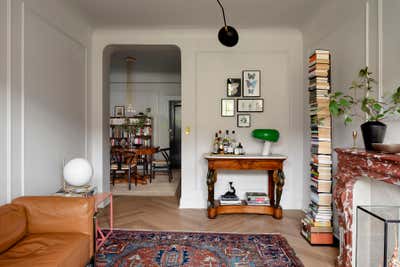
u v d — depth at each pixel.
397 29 1.80
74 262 1.51
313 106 2.59
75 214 1.77
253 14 3.16
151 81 7.22
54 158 2.68
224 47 3.69
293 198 3.64
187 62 3.69
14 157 2.07
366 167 1.70
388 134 1.88
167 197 4.26
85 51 3.45
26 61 2.22
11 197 2.03
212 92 3.70
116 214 3.37
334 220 2.64
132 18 3.29
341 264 1.97
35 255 1.42
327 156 2.49
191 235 2.67
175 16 3.23
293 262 2.13
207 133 3.70
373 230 1.71
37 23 2.38
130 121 6.89
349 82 2.42
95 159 3.67
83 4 2.92
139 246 2.40
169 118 7.29
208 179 3.25
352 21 2.37
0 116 1.93
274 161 3.23
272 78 3.69
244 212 3.31
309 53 3.38
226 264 2.09
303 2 2.85
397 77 1.81
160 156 7.33
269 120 3.69
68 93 2.99
